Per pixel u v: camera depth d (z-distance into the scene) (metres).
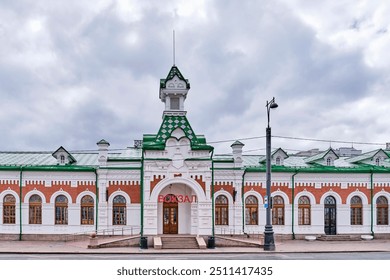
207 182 34.47
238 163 38.38
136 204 37.34
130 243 33.66
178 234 36.22
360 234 39.34
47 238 36.97
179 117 36.94
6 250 30.20
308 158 43.81
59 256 28.05
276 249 31.92
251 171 38.78
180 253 30.17
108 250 31.17
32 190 37.28
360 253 30.44
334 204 39.69
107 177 37.41
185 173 34.50
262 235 37.31
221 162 38.41
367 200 39.72
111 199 37.31
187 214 36.97
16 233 36.91
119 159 37.53
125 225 37.12
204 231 34.00
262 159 41.75
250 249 32.06
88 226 37.25
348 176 39.78
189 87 37.38
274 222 38.88
